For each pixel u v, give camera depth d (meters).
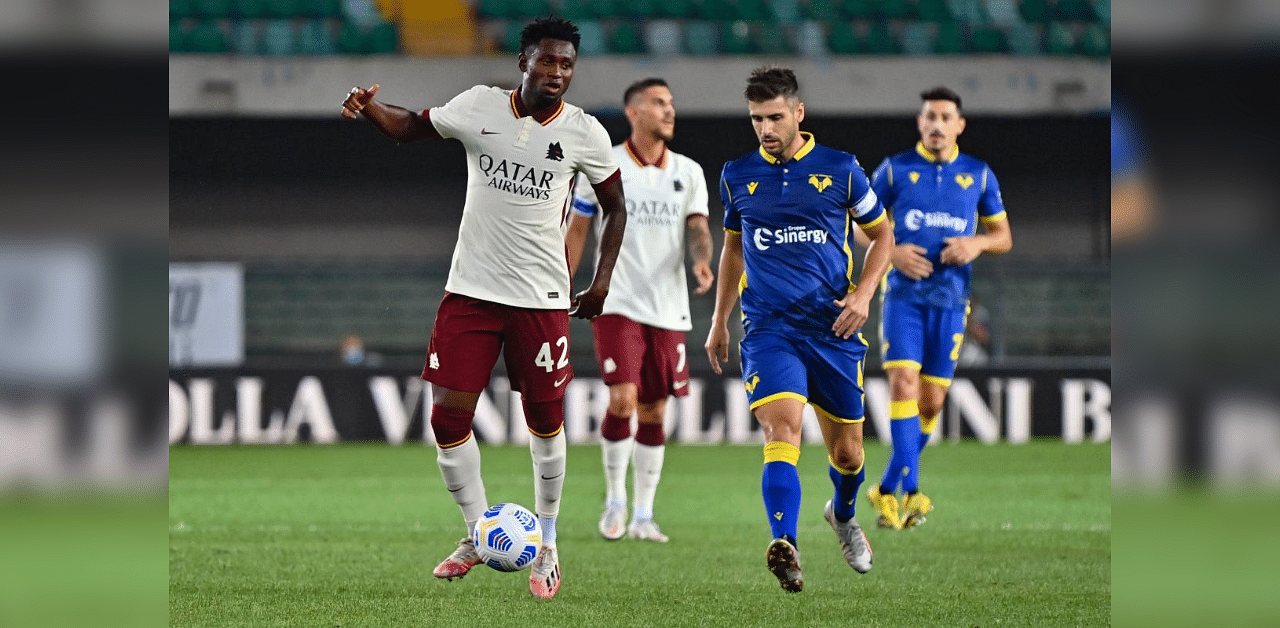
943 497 29.44
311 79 50.41
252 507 27.92
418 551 22.22
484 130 17.52
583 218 25.38
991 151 52.69
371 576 19.81
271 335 47.28
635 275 24.53
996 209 26.77
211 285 42.75
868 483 31.75
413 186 52.09
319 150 51.72
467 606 17.55
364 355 47.50
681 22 57.34
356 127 51.69
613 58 50.97
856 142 52.69
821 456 36.84
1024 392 41.12
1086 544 23.11
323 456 37.56
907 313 25.28
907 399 25.00
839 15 58.03
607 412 24.12
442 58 50.75
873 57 50.84
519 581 19.39
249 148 51.62
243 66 50.19
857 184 18.42
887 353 25.36
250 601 17.94
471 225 17.84
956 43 56.47
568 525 25.81
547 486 18.45
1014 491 30.42
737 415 40.34
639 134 25.20
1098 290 48.31
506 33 56.66
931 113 25.95
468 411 18.14
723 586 19.08
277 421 40.50
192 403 40.19
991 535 24.14
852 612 17.27
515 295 17.80
